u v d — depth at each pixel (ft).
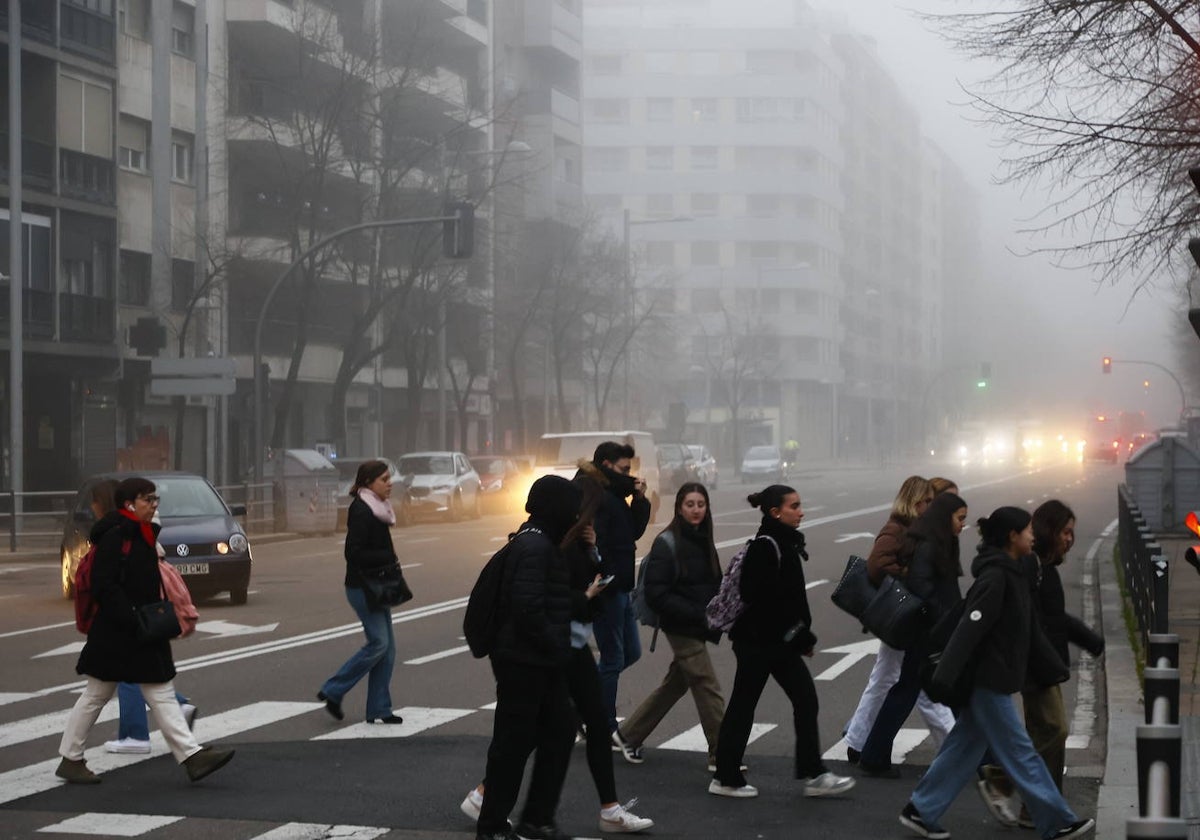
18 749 40.14
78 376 153.28
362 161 169.17
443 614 70.69
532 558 29.53
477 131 235.20
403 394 240.32
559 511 29.94
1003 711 29.91
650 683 50.93
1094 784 35.65
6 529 120.98
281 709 45.91
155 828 31.22
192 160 172.96
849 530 130.52
